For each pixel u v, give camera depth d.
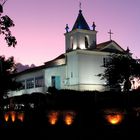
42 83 60.66
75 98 45.44
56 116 32.94
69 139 24.41
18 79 70.81
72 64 58.44
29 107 48.09
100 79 55.28
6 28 26.30
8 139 28.33
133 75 48.03
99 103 42.34
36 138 26.91
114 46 60.50
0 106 57.16
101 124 25.89
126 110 33.56
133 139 21.33
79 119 29.14
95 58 58.41
